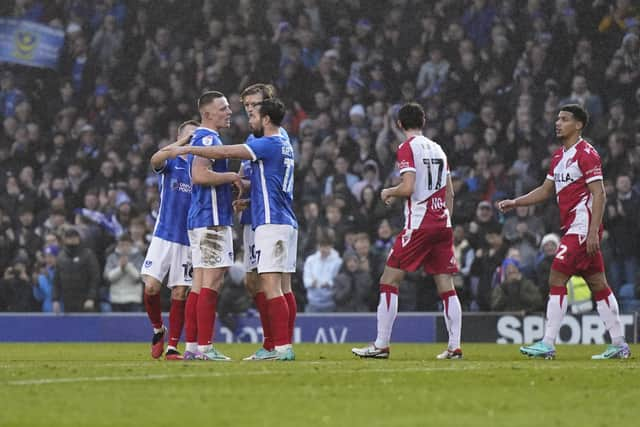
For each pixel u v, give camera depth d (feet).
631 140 245.45
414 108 120.47
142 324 222.07
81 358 131.34
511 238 230.68
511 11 268.41
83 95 284.61
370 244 229.04
